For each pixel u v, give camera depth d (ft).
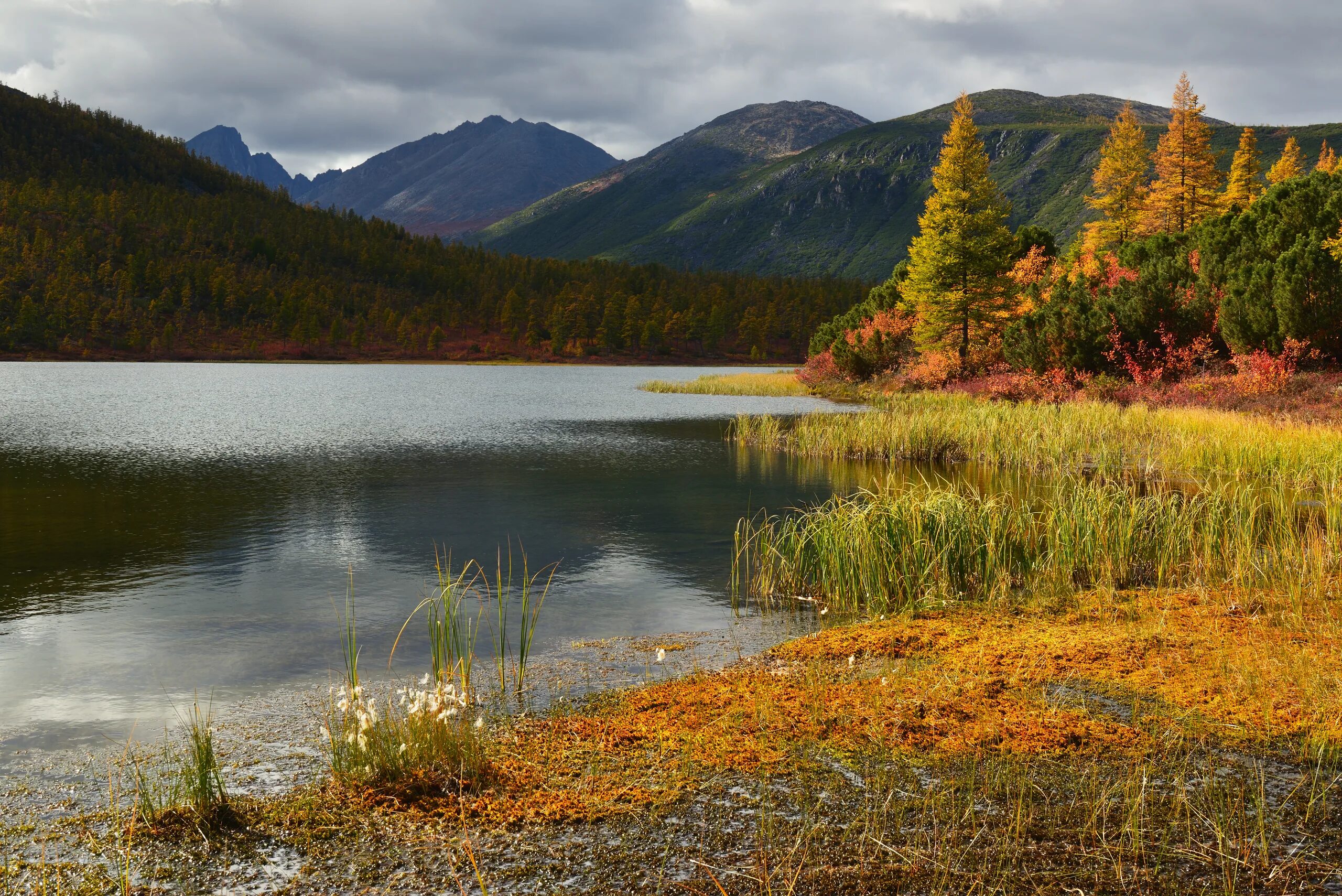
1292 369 79.97
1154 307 95.25
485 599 30.09
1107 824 14.01
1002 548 31.55
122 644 24.77
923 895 12.09
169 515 45.73
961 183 146.10
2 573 33.42
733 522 44.24
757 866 12.86
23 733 18.35
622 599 30.25
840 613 28.37
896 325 163.73
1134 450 62.69
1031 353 105.81
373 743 16.17
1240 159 205.26
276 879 12.64
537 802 14.92
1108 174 225.56
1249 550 30.63
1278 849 13.23
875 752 16.79
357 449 76.74
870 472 62.28
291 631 26.03
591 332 510.58
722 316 500.74
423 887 12.42
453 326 517.55
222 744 17.76
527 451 76.28
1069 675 21.07
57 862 13.10
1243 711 18.45
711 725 18.25
